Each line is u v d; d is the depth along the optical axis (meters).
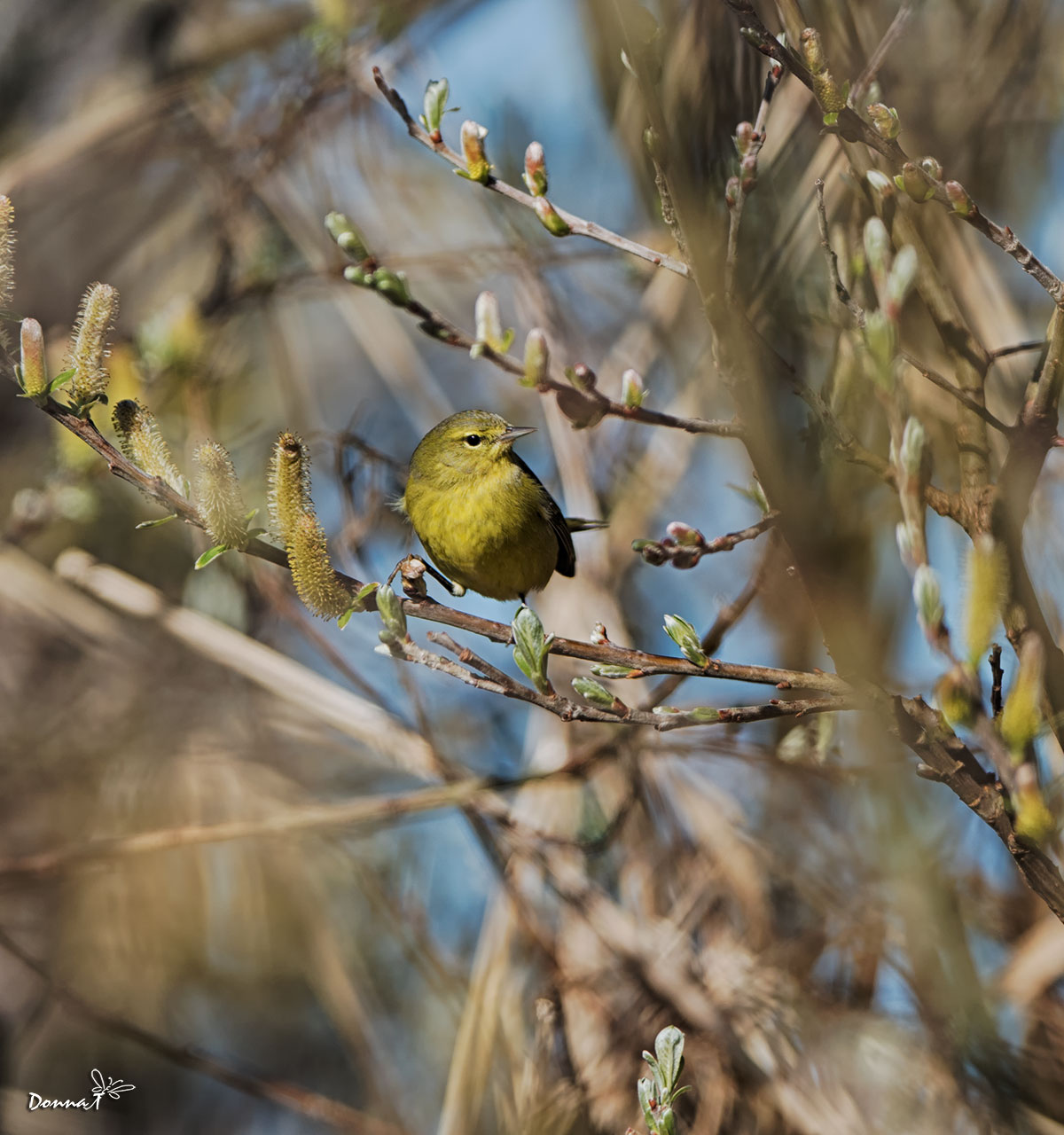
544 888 10.44
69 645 14.33
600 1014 9.79
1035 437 5.50
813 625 8.32
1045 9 9.52
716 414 10.53
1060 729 5.29
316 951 12.91
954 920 8.12
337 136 13.69
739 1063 9.37
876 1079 8.89
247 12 14.70
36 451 14.52
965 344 5.81
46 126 15.10
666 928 10.06
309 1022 13.92
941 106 9.41
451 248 13.65
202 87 14.13
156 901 13.09
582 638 10.98
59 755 13.48
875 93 6.16
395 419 17.17
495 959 10.02
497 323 5.59
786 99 6.89
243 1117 13.80
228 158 13.94
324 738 13.28
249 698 13.59
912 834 7.80
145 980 13.34
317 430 13.36
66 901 13.38
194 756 13.30
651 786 10.63
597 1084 9.50
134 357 12.32
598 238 5.54
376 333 13.17
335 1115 10.67
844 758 8.48
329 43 12.44
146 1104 13.51
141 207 15.56
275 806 13.19
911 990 8.70
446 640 5.61
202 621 11.16
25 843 13.09
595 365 12.14
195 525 5.88
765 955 9.80
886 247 4.56
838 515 5.35
